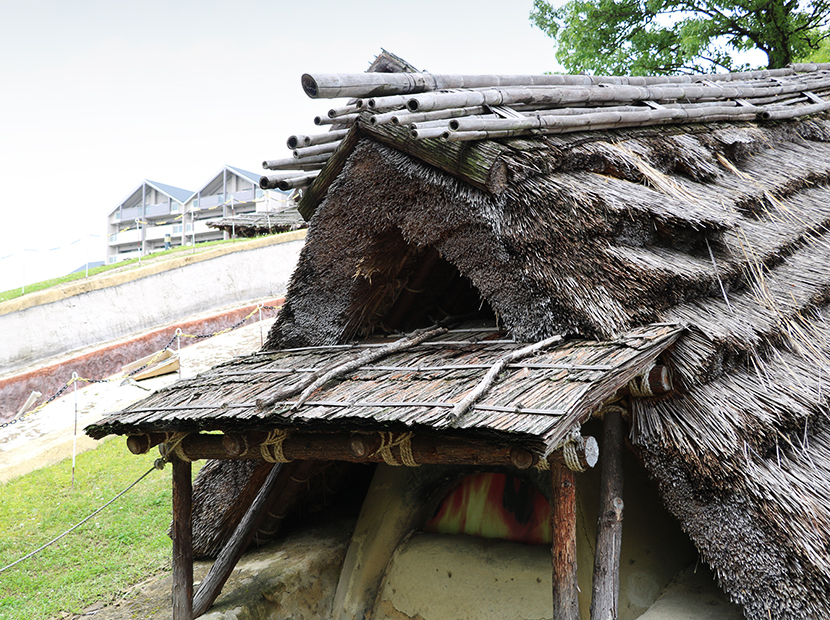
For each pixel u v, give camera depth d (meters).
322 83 3.67
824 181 6.98
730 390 3.86
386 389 3.69
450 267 5.53
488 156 4.04
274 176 5.12
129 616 5.17
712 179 5.48
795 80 8.98
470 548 5.02
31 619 5.30
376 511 5.66
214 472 5.77
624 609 4.16
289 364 4.81
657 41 16.89
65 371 12.88
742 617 3.79
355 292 5.09
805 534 3.28
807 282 4.93
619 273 3.83
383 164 4.60
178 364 12.63
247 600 4.95
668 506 3.69
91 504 7.70
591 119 4.77
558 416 2.75
